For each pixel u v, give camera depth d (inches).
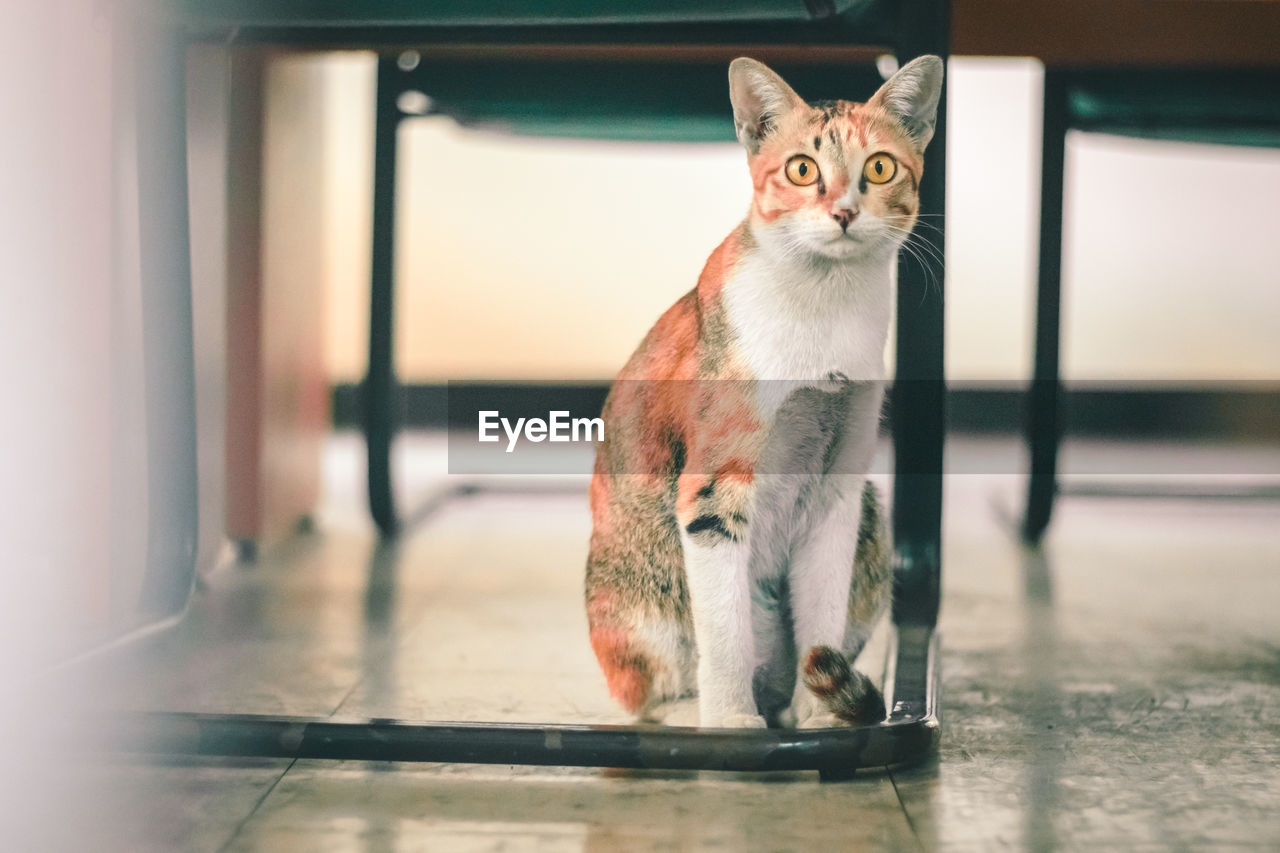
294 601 62.9
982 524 86.6
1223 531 83.5
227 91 66.7
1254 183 130.0
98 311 55.6
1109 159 130.7
